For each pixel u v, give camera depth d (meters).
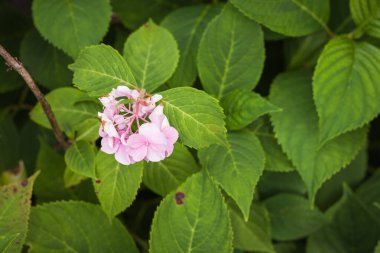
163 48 0.73
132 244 0.77
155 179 0.76
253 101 0.72
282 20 0.78
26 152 0.91
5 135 0.90
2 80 0.93
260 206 0.83
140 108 0.64
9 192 0.70
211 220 0.71
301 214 0.87
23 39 0.89
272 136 0.81
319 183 0.77
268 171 0.87
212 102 0.64
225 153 0.74
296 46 0.86
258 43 0.77
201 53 0.77
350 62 0.75
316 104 0.74
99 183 0.71
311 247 0.90
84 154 0.72
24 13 0.98
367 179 0.91
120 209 0.71
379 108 0.74
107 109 0.64
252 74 0.77
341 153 0.78
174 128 0.64
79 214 0.76
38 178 0.84
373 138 1.00
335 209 0.88
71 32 0.78
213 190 0.71
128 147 0.64
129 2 0.87
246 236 0.82
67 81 0.88
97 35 0.78
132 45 0.73
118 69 0.67
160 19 0.88
